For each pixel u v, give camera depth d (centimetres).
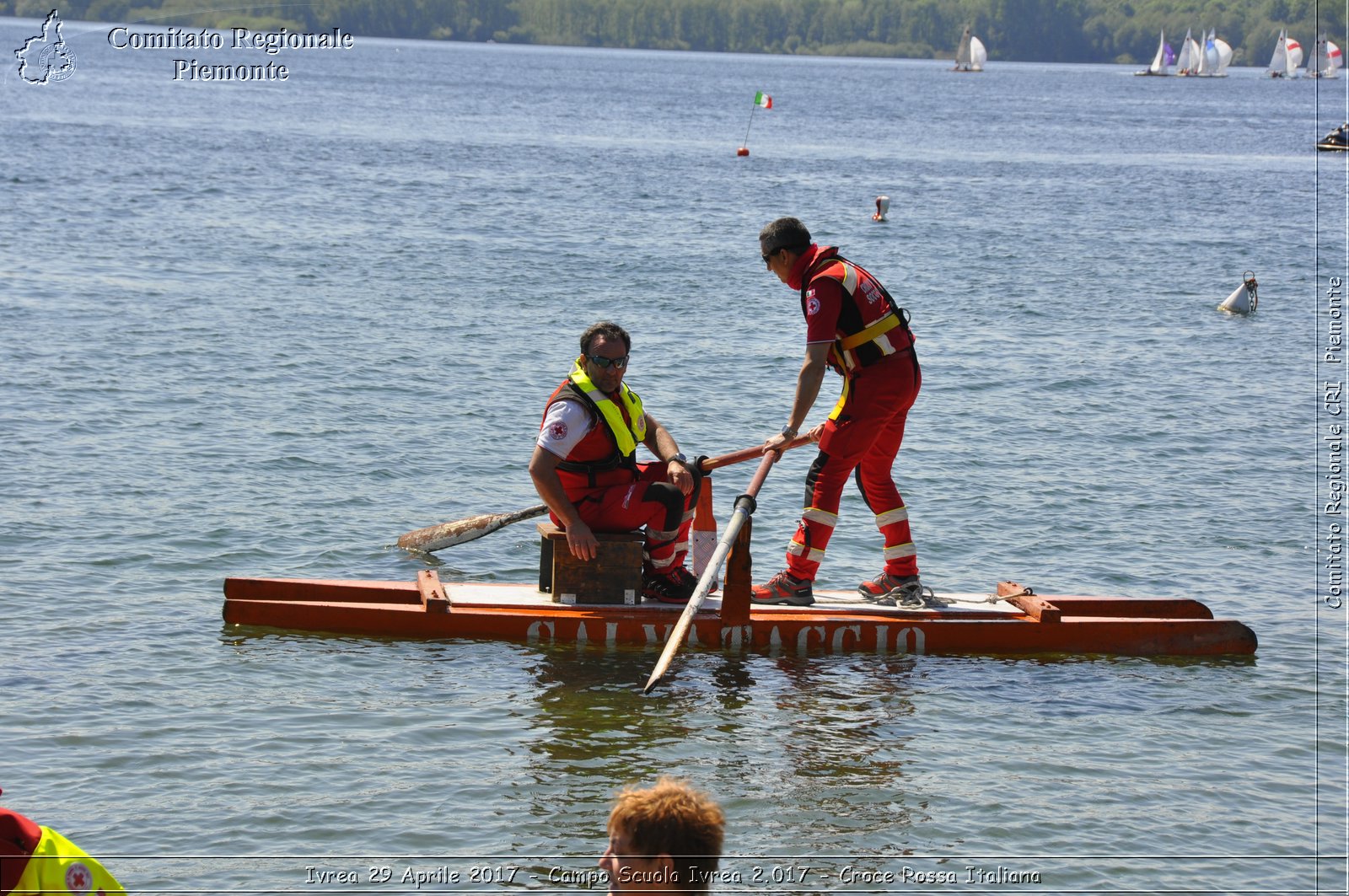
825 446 2525
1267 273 8912
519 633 2497
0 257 7206
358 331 5716
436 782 1936
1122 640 2567
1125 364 5656
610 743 2094
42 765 1923
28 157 13112
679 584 2572
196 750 1995
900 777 2011
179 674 2277
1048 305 7300
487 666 2381
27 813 1791
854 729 2178
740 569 2481
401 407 4438
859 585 2816
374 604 2550
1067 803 1944
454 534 2952
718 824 1137
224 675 2284
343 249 8269
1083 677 2444
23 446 3719
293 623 2511
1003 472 3909
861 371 2470
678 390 4869
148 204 10044
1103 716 2258
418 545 3003
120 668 2291
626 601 2533
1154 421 4638
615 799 1903
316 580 2636
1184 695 2366
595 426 2456
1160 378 5381
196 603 2648
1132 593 2934
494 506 3453
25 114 19162
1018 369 5453
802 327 6306
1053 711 2277
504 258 8275
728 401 4731
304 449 3866
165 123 18988
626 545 2512
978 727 2203
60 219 8931
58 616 2530
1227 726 2234
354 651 2425
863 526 3381
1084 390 5109
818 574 3011
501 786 1936
